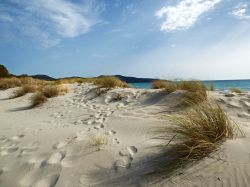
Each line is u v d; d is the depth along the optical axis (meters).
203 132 2.86
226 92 6.24
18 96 11.45
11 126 5.46
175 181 2.28
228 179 2.18
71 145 3.58
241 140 2.82
